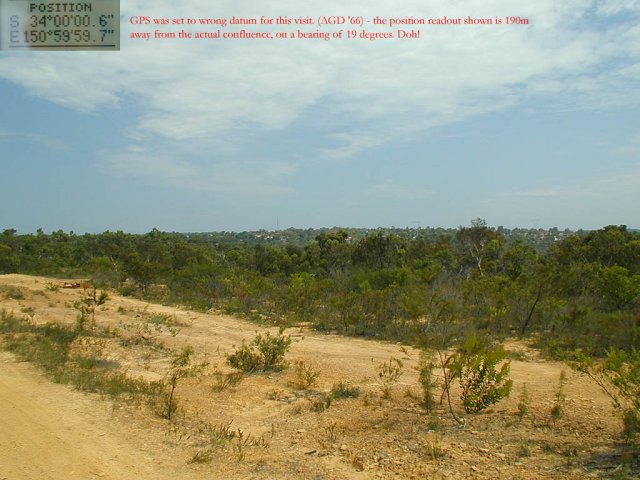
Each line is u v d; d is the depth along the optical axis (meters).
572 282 17.34
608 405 7.10
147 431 6.50
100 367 9.98
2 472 5.09
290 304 19.48
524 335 14.36
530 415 6.75
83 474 5.14
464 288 18.12
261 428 6.94
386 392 8.15
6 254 38.69
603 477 4.64
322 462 5.53
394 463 5.38
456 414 7.00
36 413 6.94
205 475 5.19
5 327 13.08
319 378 9.71
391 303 16.02
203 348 12.82
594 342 12.09
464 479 4.86
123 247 46.00
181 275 27.28
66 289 25.98
